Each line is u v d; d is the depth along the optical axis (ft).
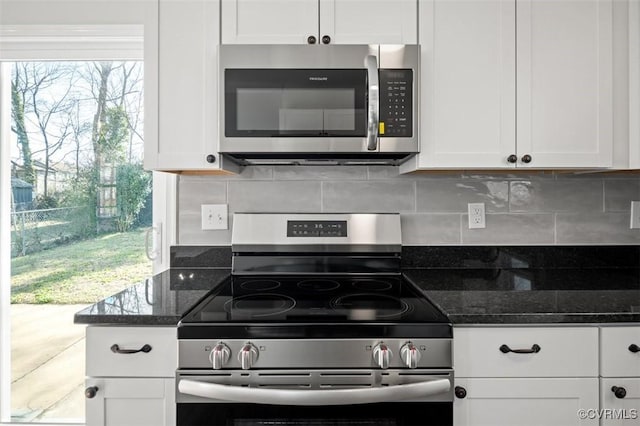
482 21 4.60
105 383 3.49
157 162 4.58
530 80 4.60
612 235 5.62
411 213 5.61
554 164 4.61
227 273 5.34
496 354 3.55
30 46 5.61
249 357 3.25
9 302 5.80
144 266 5.86
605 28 4.61
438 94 4.58
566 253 5.59
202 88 4.59
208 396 3.26
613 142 4.65
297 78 4.44
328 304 3.96
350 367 3.35
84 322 3.47
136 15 5.53
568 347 3.56
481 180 5.61
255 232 5.32
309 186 5.60
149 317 3.47
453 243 5.62
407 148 4.44
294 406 3.38
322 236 5.32
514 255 5.61
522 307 3.68
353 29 4.61
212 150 4.60
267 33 4.60
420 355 3.34
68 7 5.51
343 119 4.44
